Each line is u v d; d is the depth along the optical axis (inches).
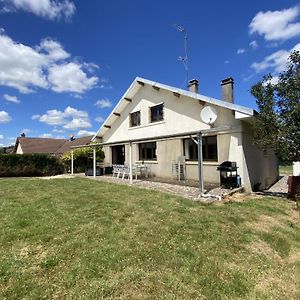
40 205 308.7
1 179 653.3
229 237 220.7
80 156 860.0
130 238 206.8
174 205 311.3
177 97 564.7
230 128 418.0
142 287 144.4
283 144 371.6
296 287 158.2
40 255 178.4
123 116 735.1
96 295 135.5
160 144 613.6
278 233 240.1
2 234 211.6
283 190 520.4
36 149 1390.3
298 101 368.2
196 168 533.3
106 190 420.5
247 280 160.6
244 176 447.2
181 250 190.1
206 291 145.2
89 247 188.7
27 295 135.2
